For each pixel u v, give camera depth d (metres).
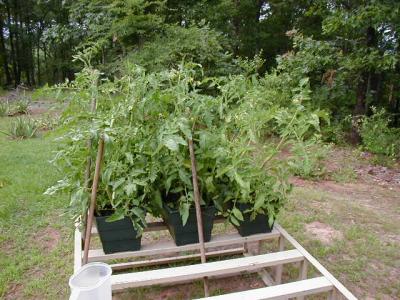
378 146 5.98
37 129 6.94
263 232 2.28
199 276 1.85
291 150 2.21
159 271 1.85
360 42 6.89
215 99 2.22
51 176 4.34
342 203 4.00
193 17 10.24
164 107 2.08
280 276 2.36
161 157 2.08
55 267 2.60
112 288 1.73
